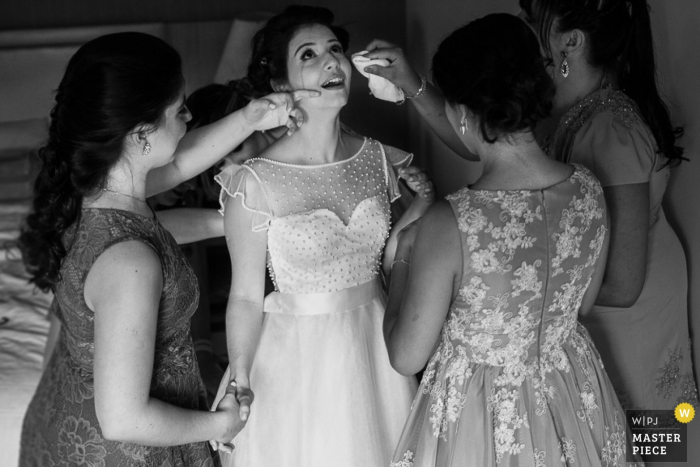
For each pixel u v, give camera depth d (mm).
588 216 1760
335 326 2283
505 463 1800
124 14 4301
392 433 2334
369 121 4559
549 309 1799
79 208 1606
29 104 4156
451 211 1726
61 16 4246
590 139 2039
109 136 1546
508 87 1606
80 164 1562
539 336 1819
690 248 2350
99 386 1508
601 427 1916
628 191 1996
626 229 2010
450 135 2428
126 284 1518
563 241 1734
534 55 1652
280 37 2242
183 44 4367
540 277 1736
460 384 1855
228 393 1865
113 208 1617
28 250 1625
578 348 1934
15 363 2449
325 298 2285
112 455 1631
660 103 2121
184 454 1774
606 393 1960
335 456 2227
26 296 2662
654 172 2139
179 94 1659
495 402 1814
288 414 2260
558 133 2135
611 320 2186
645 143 2023
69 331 1624
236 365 2160
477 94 1629
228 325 2223
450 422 1858
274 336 2299
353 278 2312
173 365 1717
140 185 1677
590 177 1788
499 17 1694
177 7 4352
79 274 1560
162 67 1604
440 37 4133
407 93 2352
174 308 1670
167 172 2074
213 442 1867
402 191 2637
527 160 1729
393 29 4559
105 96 1531
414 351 1810
